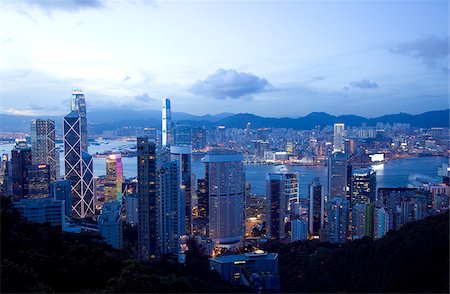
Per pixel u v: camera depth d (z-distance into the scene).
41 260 24.77
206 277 47.06
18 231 29.45
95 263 26.72
